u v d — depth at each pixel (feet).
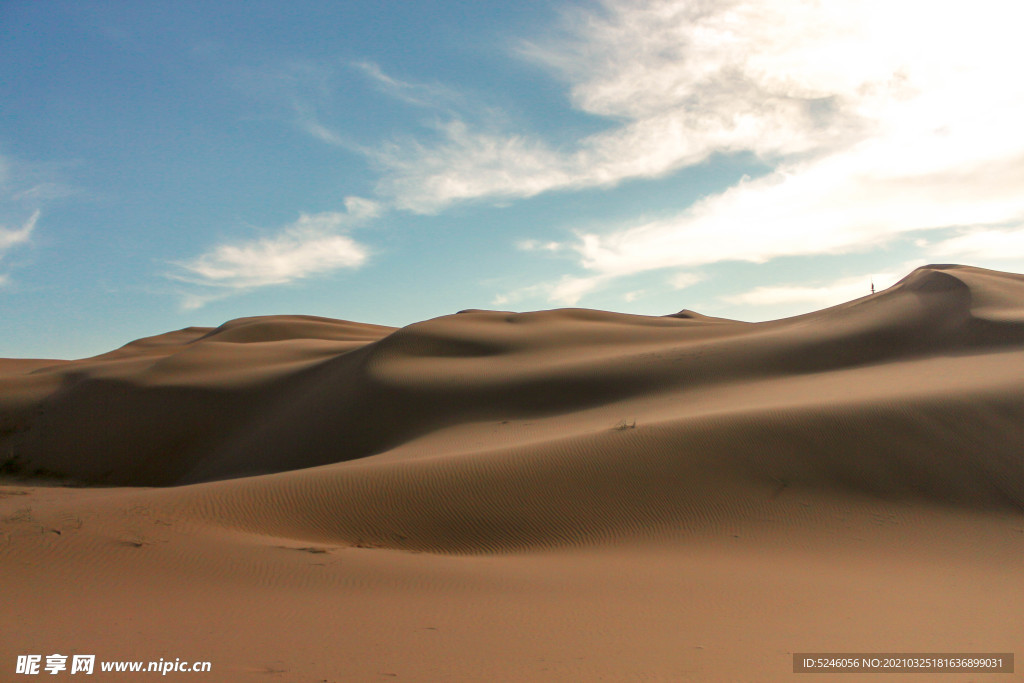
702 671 25.46
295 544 50.60
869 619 35.73
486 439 116.88
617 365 161.89
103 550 44.01
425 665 25.70
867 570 51.13
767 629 33.09
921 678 25.38
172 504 57.52
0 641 27.91
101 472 167.12
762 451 74.08
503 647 28.66
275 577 41.75
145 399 191.83
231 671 24.45
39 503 69.00
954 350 144.87
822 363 151.84
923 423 78.74
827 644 30.30
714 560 53.62
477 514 63.31
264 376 201.87
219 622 31.81
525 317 261.03
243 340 376.27
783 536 60.08
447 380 164.76
